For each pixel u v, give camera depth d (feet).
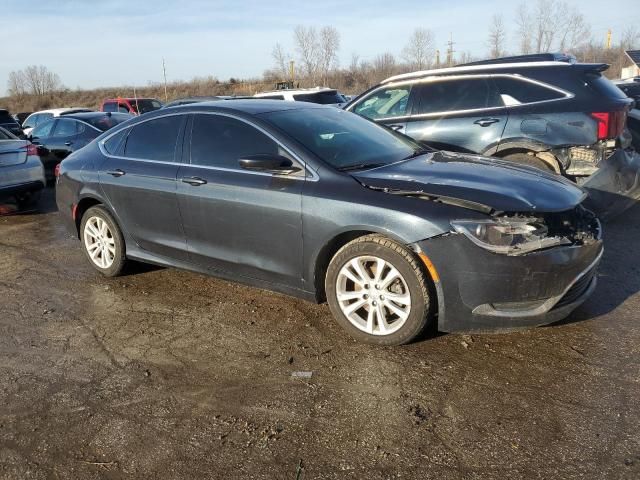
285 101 15.94
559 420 9.20
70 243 21.38
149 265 18.02
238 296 15.12
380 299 11.62
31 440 9.45
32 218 26.27
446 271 10.76
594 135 18.70
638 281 14.67
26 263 19.03
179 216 14.60
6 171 25.63
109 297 15.56
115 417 9.96
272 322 13.41
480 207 10.76
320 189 12.12
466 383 10.38
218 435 9.34
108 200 16.25
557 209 11.14
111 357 12.13
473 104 20.62
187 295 15.40
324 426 9.41
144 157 15.69
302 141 13.03
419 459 8.52
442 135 20.97
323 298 12.86
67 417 10.03
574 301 11.34
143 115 16.26
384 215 11.18
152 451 9.04
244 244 13.47
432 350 11.60
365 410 9.78
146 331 13.29
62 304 15.23
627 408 9.39
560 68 19.49
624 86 43.04
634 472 7.98
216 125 14.35
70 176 17.34
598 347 11.37
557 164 19.33
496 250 10.50
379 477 8.20
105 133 17.42
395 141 15.19
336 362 11.41
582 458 8.32
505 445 8.70
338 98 47.62
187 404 10.25
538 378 10.41
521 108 19.69
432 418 9.46
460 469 8.26
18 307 15.14
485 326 10.96
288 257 12.76
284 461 8.64
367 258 11.59
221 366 11.52
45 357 12.25
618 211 19.56
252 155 13.06
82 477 8.54
